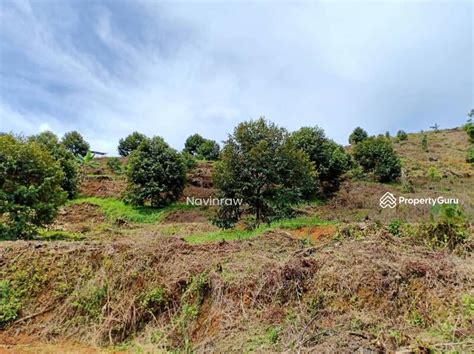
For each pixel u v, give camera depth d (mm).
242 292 4809
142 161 15023
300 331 3994
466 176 16969
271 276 4883
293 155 9773
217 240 7055
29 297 5180
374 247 5344
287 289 4727
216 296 4820
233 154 9594
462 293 4289
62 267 5547
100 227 10938
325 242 5980
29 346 4473
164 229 10633
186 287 5027
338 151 16906
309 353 3570
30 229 8047
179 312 4762
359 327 3918
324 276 4754
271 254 5695
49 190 8555
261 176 9469
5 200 7816
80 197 16188
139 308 4852
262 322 4324
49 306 5062
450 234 5770
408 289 4414
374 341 3584
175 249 5844
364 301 4340
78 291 5156
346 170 17219
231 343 4066
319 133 16422
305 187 10266
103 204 15047
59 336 4684
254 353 3799
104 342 4555
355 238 5930
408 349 3410
